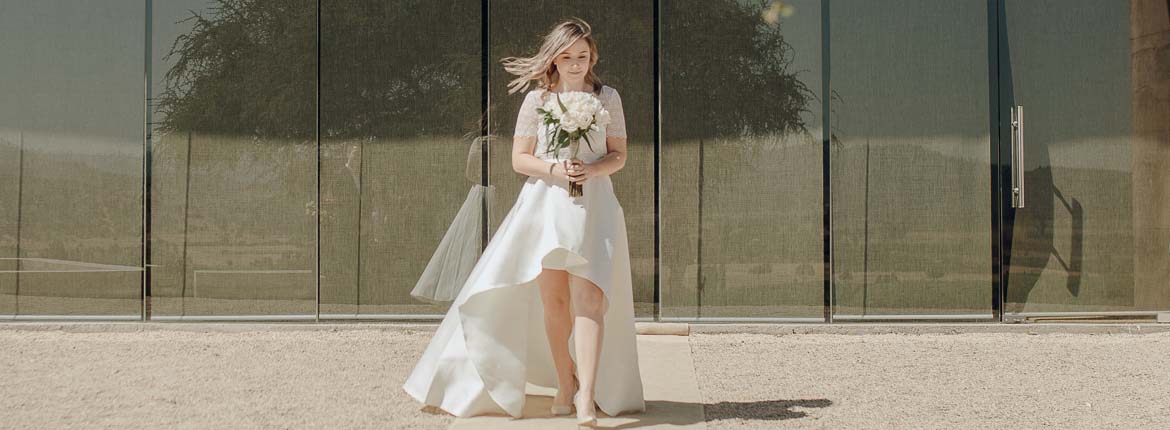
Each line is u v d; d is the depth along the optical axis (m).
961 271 6.39
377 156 6.49
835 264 6.38
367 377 4.77
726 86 6.40
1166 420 3.88
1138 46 6.40
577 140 3.71
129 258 6.51
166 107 6.50
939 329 6.30
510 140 6.46
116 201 6.51
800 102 6.39
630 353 3.96
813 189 6.38
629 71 6.43
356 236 6.50
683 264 6.41
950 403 4.19
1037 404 4.17
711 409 4.07
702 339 6.09
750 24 6.41
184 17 6.51
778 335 6.26
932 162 6.38
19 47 6.50
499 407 3.97
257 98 6.50
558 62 3.90
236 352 5.53
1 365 5.06
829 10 6.38
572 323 4.00
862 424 3.79
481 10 6.47
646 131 6.43
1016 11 6.38
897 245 6.39
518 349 3.92
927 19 6.38
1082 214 6.41
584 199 3.81
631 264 6.44
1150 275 6.41
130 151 6.50
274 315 6.50
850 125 6.39
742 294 6.40
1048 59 6.38
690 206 6.41
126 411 3.96
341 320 6.49
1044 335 6.23
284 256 6.50
